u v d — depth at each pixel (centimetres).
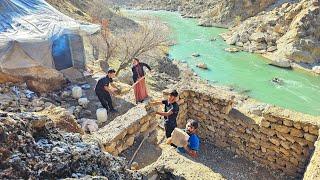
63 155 347
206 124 935
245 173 811
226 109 877
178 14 5559
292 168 797
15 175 303
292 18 3897
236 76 3045
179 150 746
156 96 1230
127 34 2797
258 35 3903
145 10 5909
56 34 1325
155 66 3000
